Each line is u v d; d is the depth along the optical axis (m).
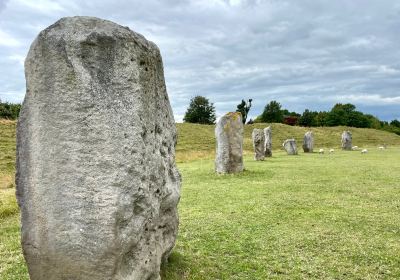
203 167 25.19
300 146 55.94
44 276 5.53
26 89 5.48
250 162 28.56
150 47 6.02
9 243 9.55
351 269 7.77
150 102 5.95
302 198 14.30
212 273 7.49
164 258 7.36
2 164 28.69
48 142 5.33
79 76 5.20
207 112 92.38
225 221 11.12
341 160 30.11
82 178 5.24
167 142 6.86
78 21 5.32
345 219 11.28
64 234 5.30
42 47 5.29
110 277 5.23
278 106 94.62
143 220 5.69
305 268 7.80
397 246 9.00
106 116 5.25
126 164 5.29
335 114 94.75
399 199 14.09
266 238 9.60
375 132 73.44
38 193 5.41
